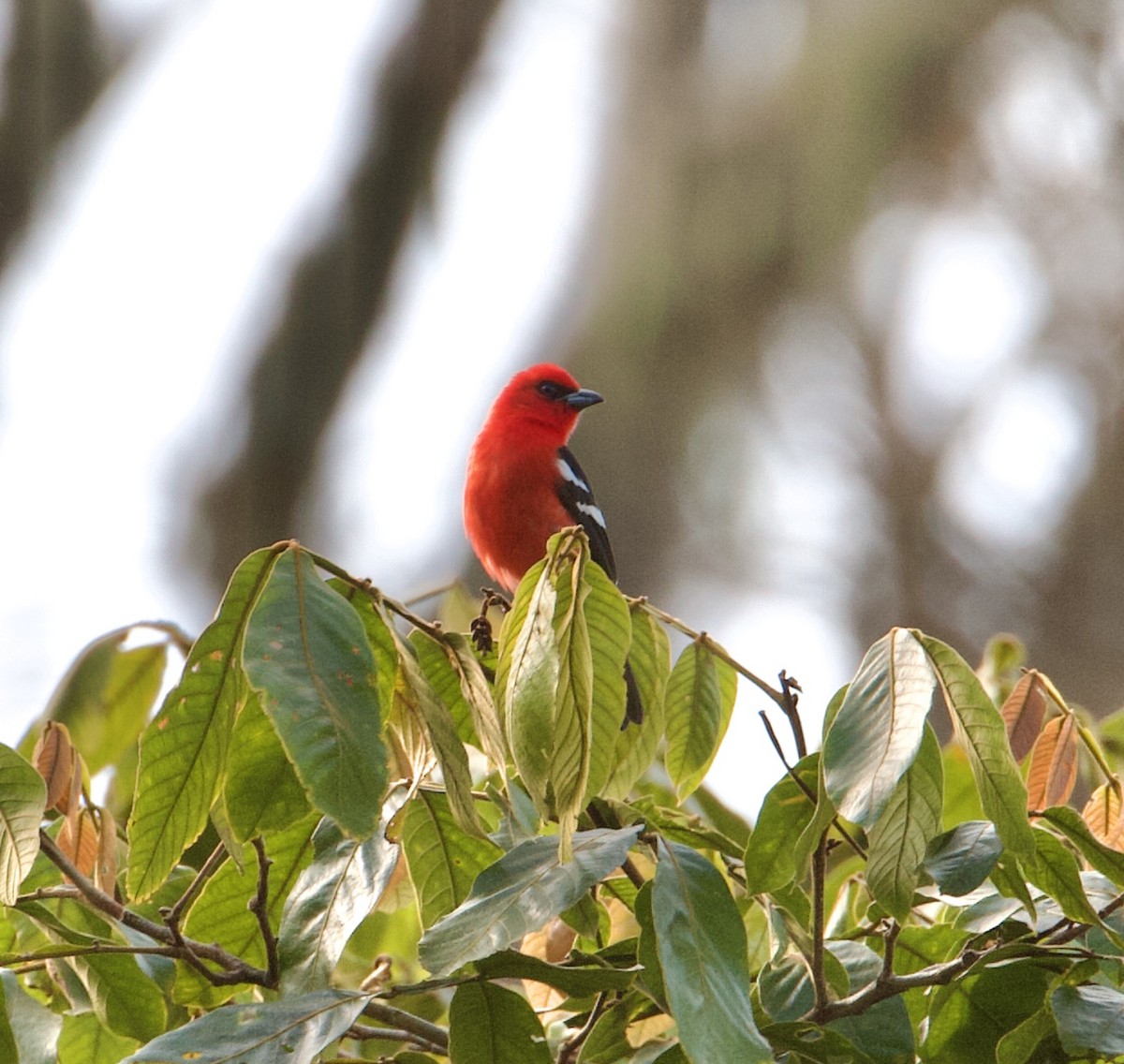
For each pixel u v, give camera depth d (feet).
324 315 88.89
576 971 18.21
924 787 17.38
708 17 89.86
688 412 86.94
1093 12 84.99
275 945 19.54
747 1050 16.31
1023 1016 19.89
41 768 22.03
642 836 18.80
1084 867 22.31
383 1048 24.85
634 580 86.53
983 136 86.43
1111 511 88.89
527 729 17.65
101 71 88.84
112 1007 20.58
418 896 20.90
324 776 16.07
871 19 85.92
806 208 85.92
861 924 24.43
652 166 88.38
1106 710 85.92
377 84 90.79
